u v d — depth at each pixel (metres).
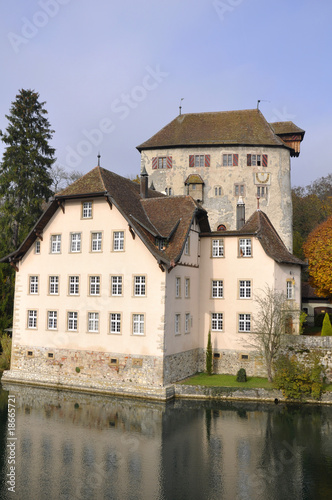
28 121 43.97
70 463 18.50
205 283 33.75
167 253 29.62
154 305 28.72
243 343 32.22
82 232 31.67
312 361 29.80
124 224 30.23
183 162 52.38
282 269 32.69
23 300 33.50
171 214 32.31
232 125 53.12
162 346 28.25
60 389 30.73
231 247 33.22
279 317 31.14
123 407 26.34
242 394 28.08
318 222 65.75
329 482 17.06
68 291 31.81
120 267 30.09
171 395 28.34
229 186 51.16
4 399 27.91
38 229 32.94
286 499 15.76
